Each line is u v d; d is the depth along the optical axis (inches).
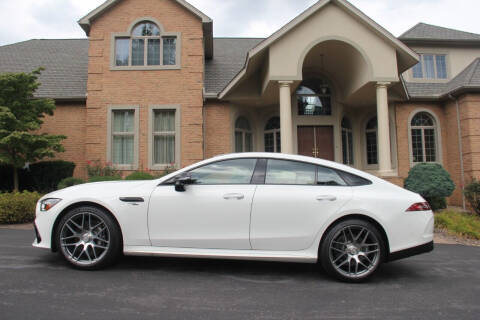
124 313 114.5
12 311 114.2
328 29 402.3
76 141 466.6
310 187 156.5
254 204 154.0
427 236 152.0
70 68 530.6
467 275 164.6
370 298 132.0
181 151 435.5
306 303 126.1
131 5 453.1
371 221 152.7
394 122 493.4
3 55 560.7
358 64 421.1
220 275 157.6
